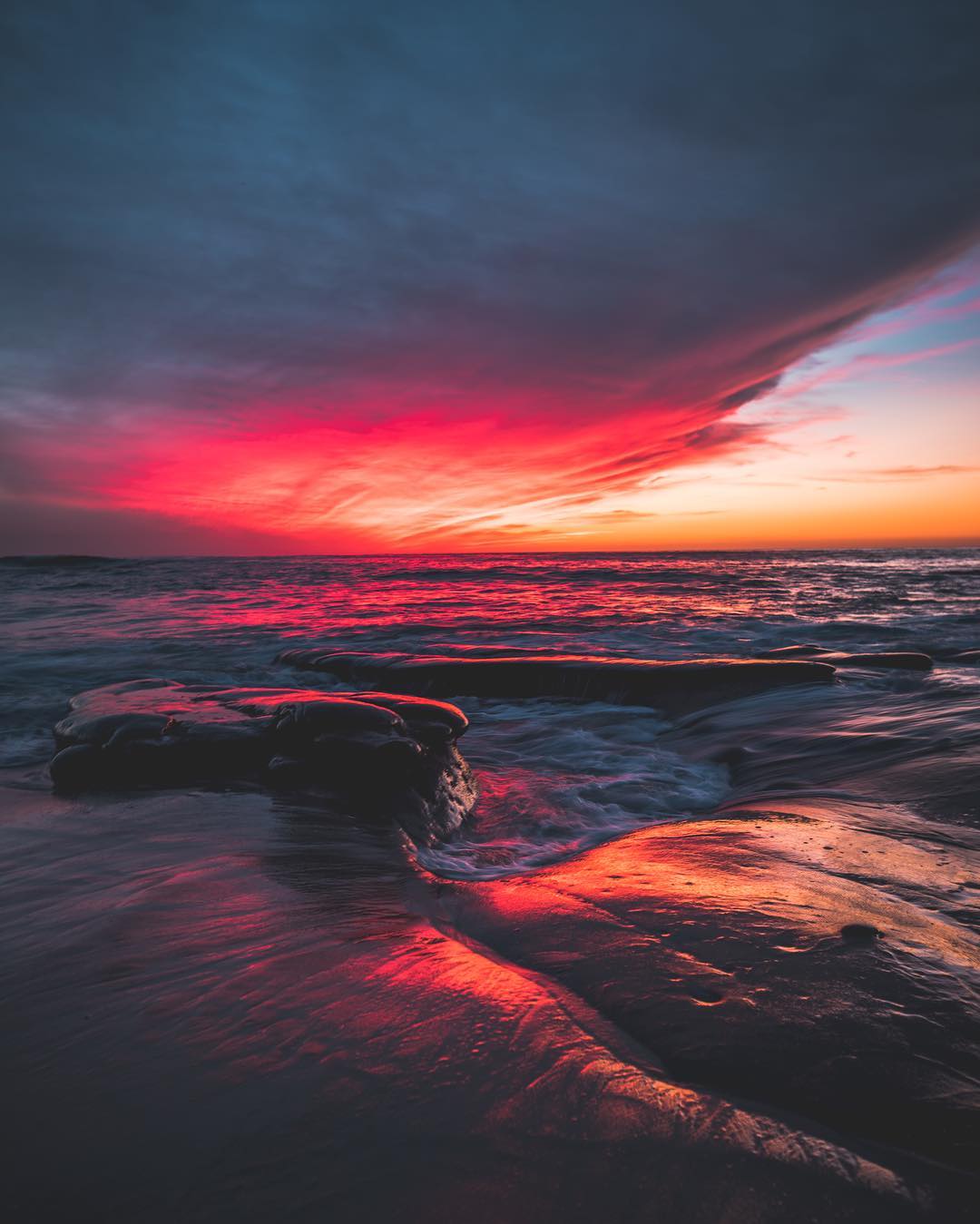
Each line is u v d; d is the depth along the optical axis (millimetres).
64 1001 1767
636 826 4031
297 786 4312
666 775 5117
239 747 4684
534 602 21422
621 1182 1140
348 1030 1604
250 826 3578
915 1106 1327
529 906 2473
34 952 2070
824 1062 1460
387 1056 1495
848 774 4352
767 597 21750
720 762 5375
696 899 2408
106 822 3623
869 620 15008
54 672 10016
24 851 3135
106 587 31734
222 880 2756
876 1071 1433
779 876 2607
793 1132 1256
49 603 22391
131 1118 1309
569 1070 1437
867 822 3336
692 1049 1517
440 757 4781
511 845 3793
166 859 3029
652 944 2064
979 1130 1264
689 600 21219
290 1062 1479
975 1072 1431
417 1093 1366
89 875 2812
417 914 2484
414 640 12852
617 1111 1310
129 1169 1180
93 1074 1448
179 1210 1090
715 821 3525
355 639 13086
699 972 1876
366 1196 1114
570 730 6730
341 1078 1419
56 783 4461
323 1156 1200
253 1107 1334
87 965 1973
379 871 3006
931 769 4109
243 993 1797
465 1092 1367
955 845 2975
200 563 84812
